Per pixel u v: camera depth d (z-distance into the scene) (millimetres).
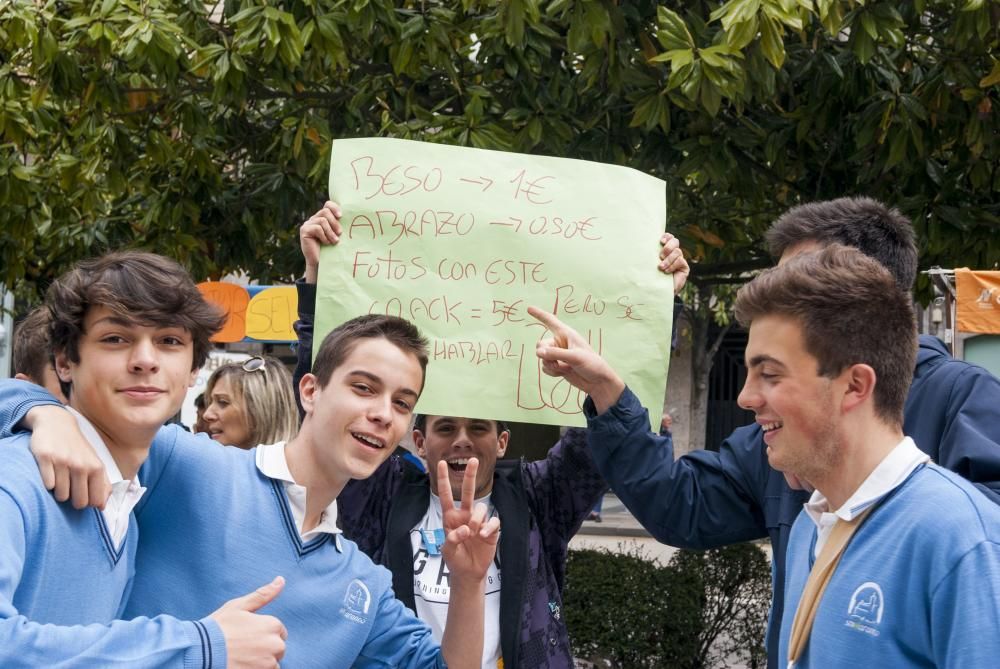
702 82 4449
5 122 6203
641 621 6176
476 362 2840
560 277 2879
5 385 1885
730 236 6883
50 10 5613
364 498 3271
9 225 7141
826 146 6094
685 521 2668
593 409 2695
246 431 3617
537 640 2990
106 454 1874
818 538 1896
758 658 6621
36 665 1480
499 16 4742
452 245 2889
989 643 1527
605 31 4723
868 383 1739
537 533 3115
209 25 5930
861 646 1682
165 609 2059
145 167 6941
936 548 1617
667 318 2873
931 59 6207
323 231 2885
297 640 2104
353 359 2139
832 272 1753
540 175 2953
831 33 4465
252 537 2107
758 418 1833
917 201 5664
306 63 5664
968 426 2240
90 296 1830
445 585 3084
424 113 5434
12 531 1592
